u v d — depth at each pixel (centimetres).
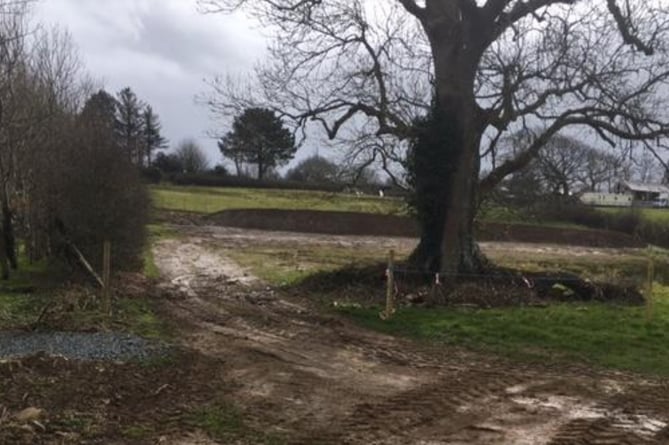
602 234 5209
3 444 722
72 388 948
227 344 1362
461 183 2012
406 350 1341
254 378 1093
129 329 1459
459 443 799
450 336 1459
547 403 978
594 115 1947
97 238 2138
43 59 2994
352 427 849
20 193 2442
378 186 2228
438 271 2017
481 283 1966
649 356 1326
